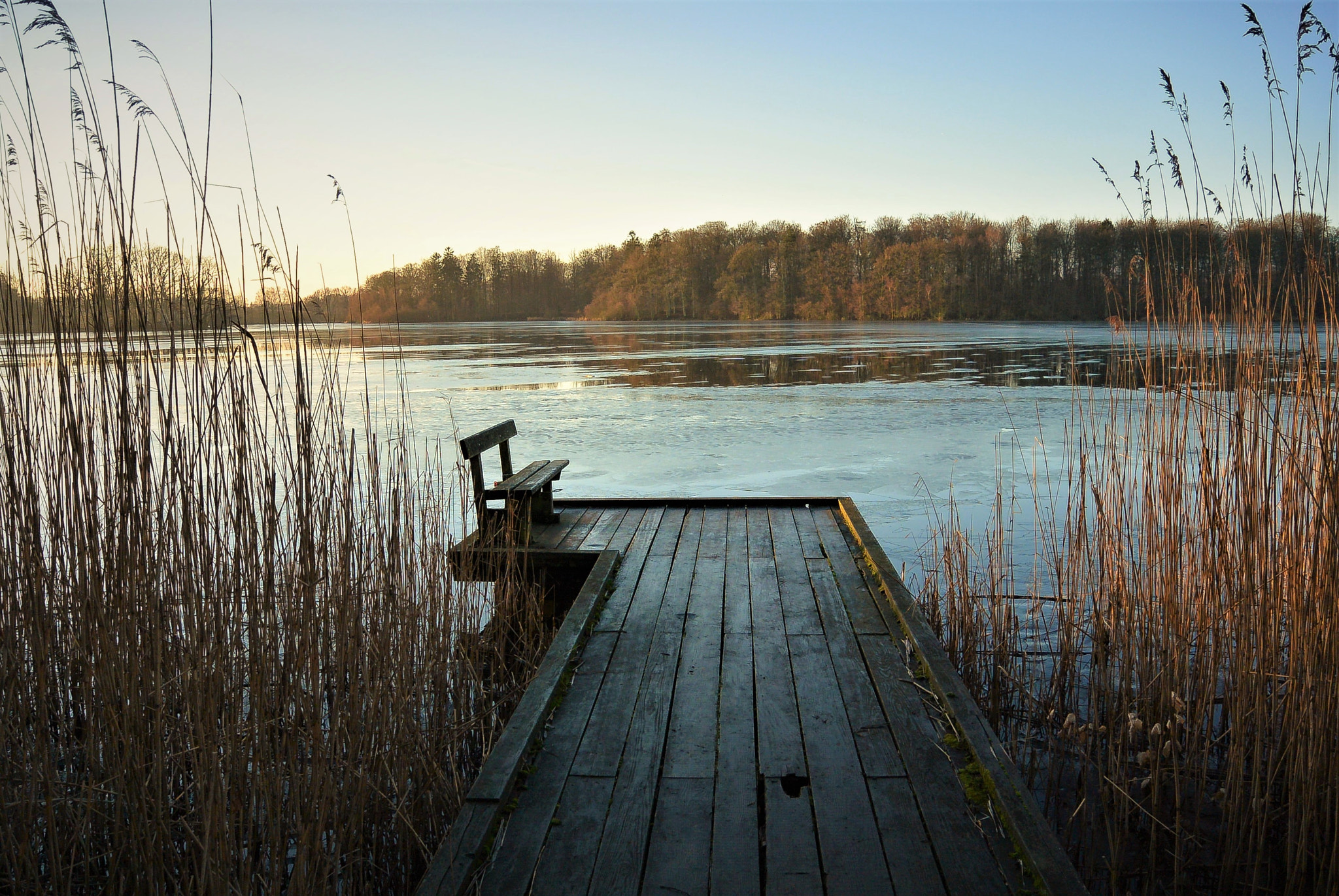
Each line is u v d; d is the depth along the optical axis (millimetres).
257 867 2596
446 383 21953
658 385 21219
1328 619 3053
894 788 2699
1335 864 2873
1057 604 4910
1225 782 3281
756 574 4930
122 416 2596
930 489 9297
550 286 104188
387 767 2949
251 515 2912
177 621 2840
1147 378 4035
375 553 3650
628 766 2865
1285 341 3373
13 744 2553
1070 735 3857
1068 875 2195
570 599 5395
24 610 2594
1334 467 3084
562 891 2248
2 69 2488
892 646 3838
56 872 2369
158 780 2418
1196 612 3934
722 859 2377
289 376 10195
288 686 2777
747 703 3316
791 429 13773
